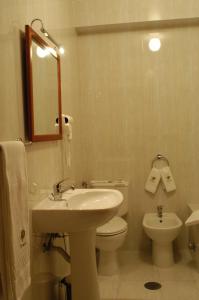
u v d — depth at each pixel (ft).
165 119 10.09
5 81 4.42
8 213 3.70
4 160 3.67
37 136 5.56
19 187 4.03
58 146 7.33
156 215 10.00
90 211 5.01
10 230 3.71
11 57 4.67
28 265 4.19
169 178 10.02
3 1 4.42
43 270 5.98
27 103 5.24
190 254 9.94
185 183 10.11
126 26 9.95
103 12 9.65
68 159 8.05
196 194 10.08
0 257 3.73
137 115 10.19
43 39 6.09
